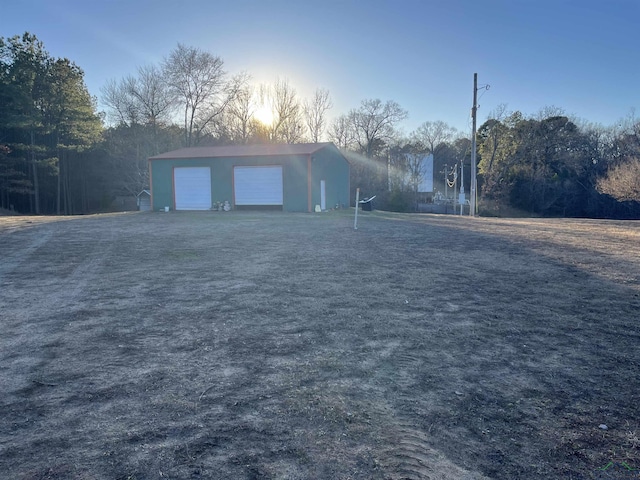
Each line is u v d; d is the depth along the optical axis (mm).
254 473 2098
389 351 3678
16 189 32312
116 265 7371
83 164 38469
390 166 44094
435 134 49875
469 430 2512
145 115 36938
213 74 38375
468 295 5512
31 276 6488
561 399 2885
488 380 3156
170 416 2609
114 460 2182
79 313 4668
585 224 16953
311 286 5930
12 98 29297
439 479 2074
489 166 38812
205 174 22922
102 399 2816
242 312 4723
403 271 6965
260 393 2916
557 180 38438
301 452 2270
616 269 7152
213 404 2762
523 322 4457
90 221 16156
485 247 9688
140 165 37250
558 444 2385
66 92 31859
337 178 26062
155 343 3816
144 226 14188
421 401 2838
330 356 3561
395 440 2393
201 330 4152
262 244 9977
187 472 2098
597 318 4590
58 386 2994
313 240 10750
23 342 3816
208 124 39406
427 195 47000
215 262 7680
